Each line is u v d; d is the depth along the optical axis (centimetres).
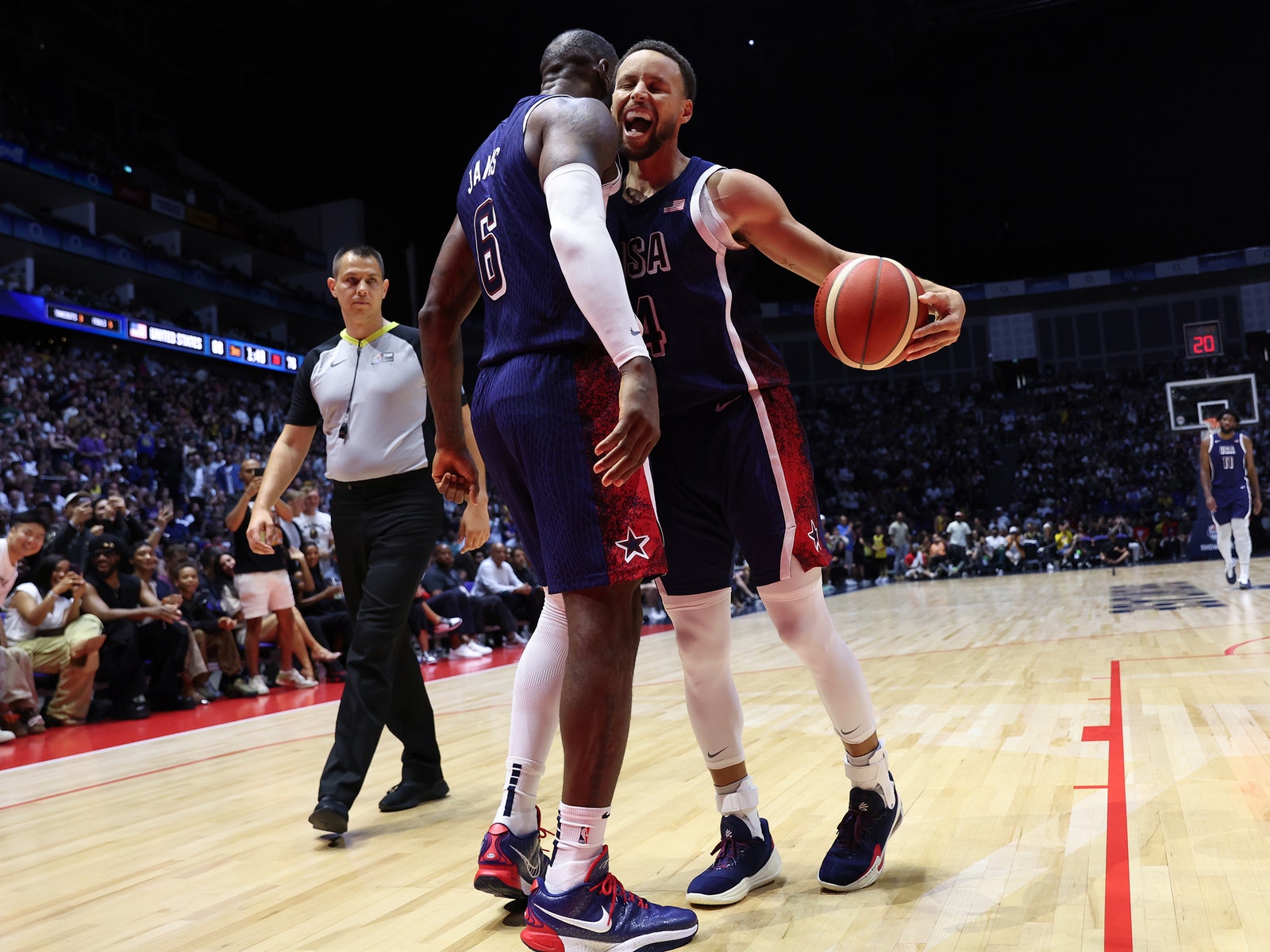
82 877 224
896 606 1093
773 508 179
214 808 297
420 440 279
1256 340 2675
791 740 333
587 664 154
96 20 2067
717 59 2222
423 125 2317
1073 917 154
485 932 169
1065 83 2609
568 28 2025
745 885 179
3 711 525
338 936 171
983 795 237
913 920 160
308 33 2083
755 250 191
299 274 2552
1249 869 170
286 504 698
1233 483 900
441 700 550
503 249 163
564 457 154
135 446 1510
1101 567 1778
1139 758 262
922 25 2152
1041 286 2720
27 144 1820
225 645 675
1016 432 2667
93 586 592
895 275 174
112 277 2020
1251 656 446
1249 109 2544
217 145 2550
